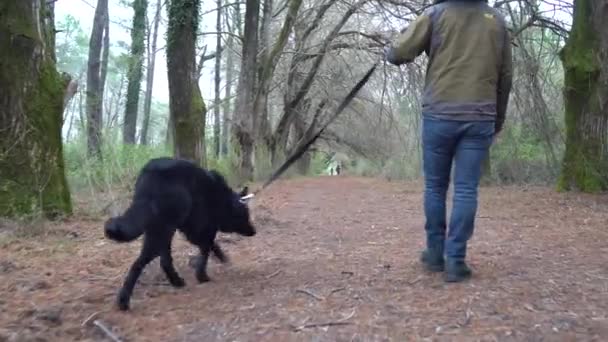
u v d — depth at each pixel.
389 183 23.27
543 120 17.77
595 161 13.52
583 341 3.96
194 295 5.23
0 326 4.34
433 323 4.31
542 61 18.23
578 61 13.36
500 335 4.07
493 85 5.28
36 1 9.03
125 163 13.66
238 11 30.14
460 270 5.41
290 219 10.58
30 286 5.42
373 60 26.14
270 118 35.22
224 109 31.77
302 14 27.75
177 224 5.11
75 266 6.30
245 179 22.80
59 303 4.91
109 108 17.81
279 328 4.29
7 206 8.59
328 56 29.08
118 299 4.77
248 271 6.20
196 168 5.55
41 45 9.10
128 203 10.45
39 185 8.92
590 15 13.21
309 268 6.25
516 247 7.21
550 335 4.06
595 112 13.34
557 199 12.54
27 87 8.91
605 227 8.88
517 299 4.83
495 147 20.06
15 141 8.78
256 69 25.72
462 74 5.20
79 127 15.07
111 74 37.88
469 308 4.61
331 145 42.91
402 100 24.62
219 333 4.23
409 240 8.10
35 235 7.95
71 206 9.60
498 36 5.24
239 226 6.05
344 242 8.03
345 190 18.92
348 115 34.66
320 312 4.63
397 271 5.95
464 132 5.24
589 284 5.32
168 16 14.49
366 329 4.22
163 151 19.00
